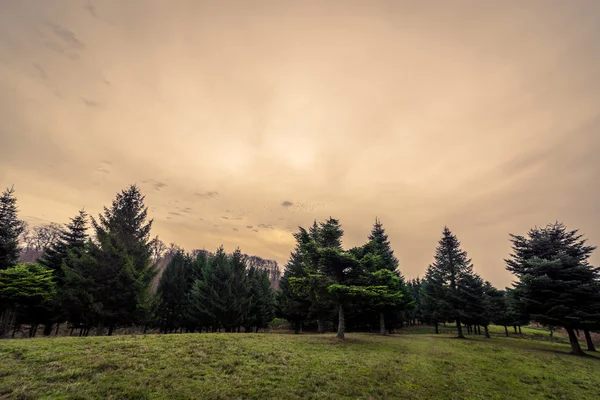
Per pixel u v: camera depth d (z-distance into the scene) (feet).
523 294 88.02
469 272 117.70
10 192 96.53
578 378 52.47
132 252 85.20
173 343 48.44
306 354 50.67
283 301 132.36
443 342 81.82
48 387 27.68
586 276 81.20
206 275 117.50
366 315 112.98
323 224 88.12
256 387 33.22
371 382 39.17
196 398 28.73
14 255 93.40
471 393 40.09
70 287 77.41
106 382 30.07
